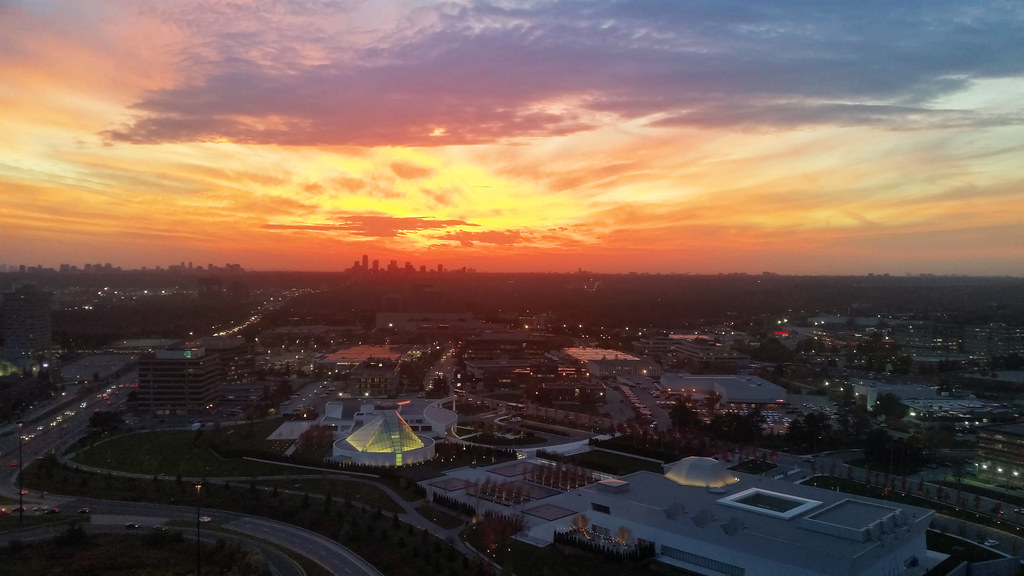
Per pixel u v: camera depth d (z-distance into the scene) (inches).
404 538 7706.7
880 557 6343.5
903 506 7485.2
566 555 7337.6
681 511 7160.4
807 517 6850.4
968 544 7647.6
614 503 7760.8
